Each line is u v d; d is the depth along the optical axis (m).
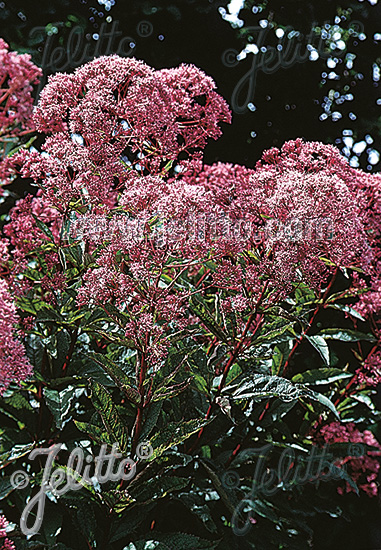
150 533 2.55
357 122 4.82
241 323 2.61
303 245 2.45
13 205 3.68
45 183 2.39
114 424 2.34
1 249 2.41
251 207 2.62
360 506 4.12
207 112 2.82
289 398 2.59
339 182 2.47
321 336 3.10
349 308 3.04
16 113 1.76
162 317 2.31
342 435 3.53
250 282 2.47
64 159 2.36
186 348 2.39
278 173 2.71
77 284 2.65
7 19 4.07
